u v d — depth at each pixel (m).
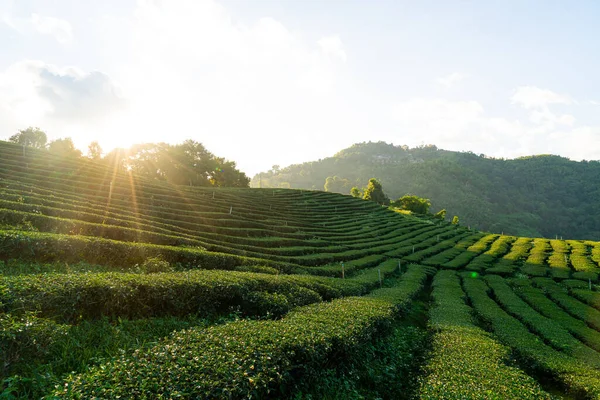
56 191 34.19
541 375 16.22
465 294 31.39
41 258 17.09
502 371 12.90
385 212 87.56
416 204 116.31
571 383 14.51
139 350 8.71
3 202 23.56
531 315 25.44
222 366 8.01
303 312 15.76
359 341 13.44
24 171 41.88
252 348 9.34
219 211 48.66
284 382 9.10
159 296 13.41
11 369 7.72
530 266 46.94
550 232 173.38
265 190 87.19
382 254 46.88
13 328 8.08
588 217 173.50
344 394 10.80
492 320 23.33
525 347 18.02
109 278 13.20
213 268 23.14
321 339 11.27
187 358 8.37
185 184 89.44
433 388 11.30
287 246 40.47
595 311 27.98
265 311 15.55
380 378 13.20
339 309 17.00
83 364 8.52
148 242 25.84
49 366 8.17
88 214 26.95
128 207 35.91
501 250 57.34
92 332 10.55
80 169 48.88
